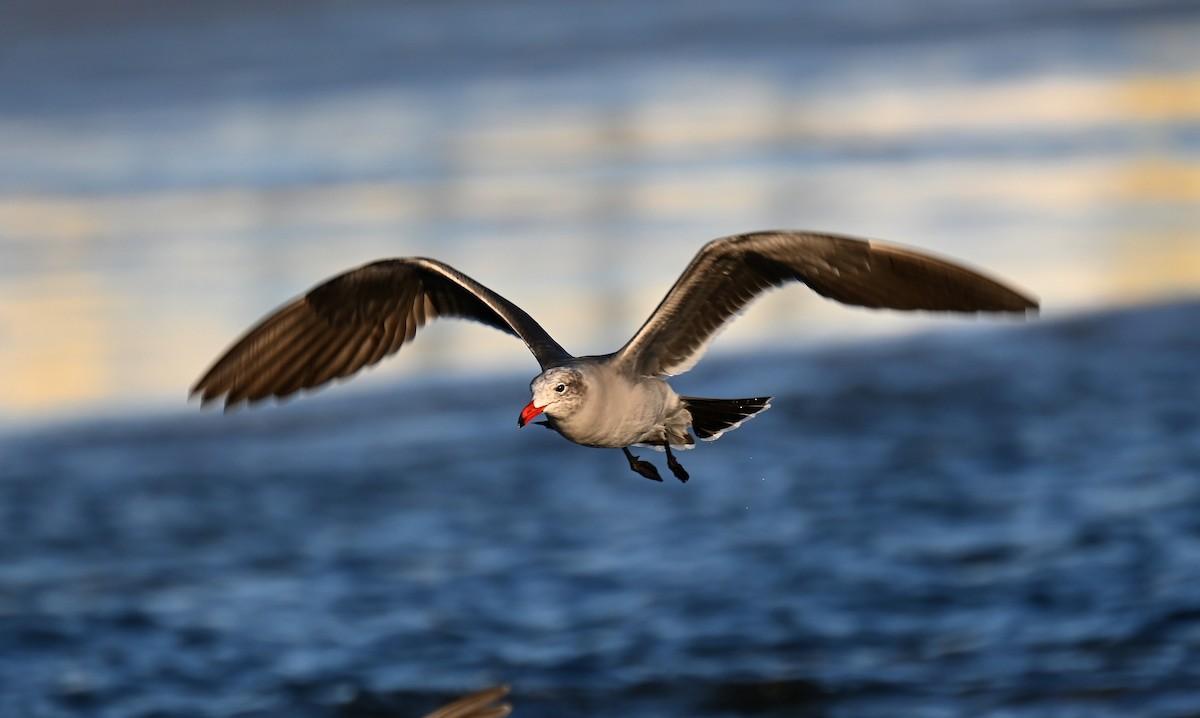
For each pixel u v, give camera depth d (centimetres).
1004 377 1947
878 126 3438
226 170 3353
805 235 799
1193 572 1341
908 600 1344
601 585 1426
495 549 1526
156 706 1239
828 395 1920
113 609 1419
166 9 5603
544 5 5662
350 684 1261
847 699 1183
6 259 2658
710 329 838
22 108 4216
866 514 1549
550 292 2300
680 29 5078
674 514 1591
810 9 5350
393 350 854
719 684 1218
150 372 2064
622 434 819
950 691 1183
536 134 3581
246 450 1833
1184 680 1165
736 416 837
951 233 2542
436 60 4709
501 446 1822
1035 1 5206
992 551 1432
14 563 1525
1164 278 2273
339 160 3406
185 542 1570
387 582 1457
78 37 5247
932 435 1761
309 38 5144
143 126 3900
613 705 1201
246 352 814
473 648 1315
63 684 1276
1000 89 3769
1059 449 1684
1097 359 1984
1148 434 1709
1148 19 4656
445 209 2884
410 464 1772
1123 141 3122
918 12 5169
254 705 1238
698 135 3469
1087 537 1442
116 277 2520
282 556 1535
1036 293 2241
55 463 1795
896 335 2147
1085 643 1236
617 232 2644
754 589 1388
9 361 2111
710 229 2625
